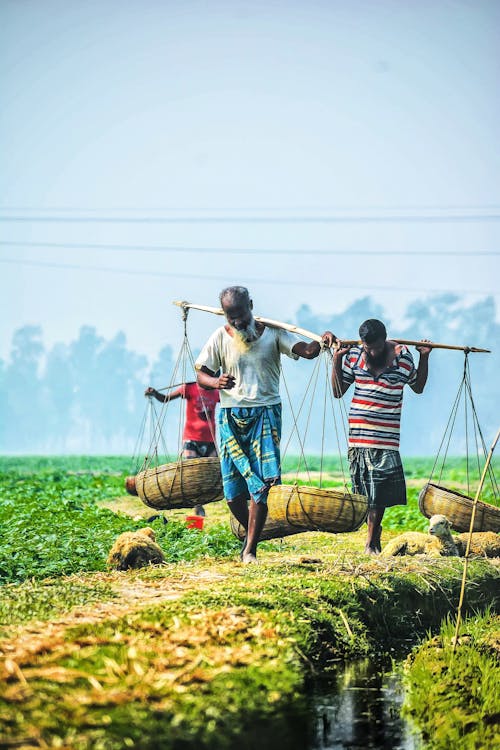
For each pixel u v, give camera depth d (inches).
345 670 810.8
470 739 711.7
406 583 996.6
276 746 660.7
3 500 1733.5
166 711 645.9
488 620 1012.5
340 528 1099.3
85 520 1425.9
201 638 764.6
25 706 631.8
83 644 735.1
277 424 1069.8
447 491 1236.5
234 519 1203.9
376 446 1170.0
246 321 1046.4
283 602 863.7
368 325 1155.9
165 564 1067.3
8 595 882.8
